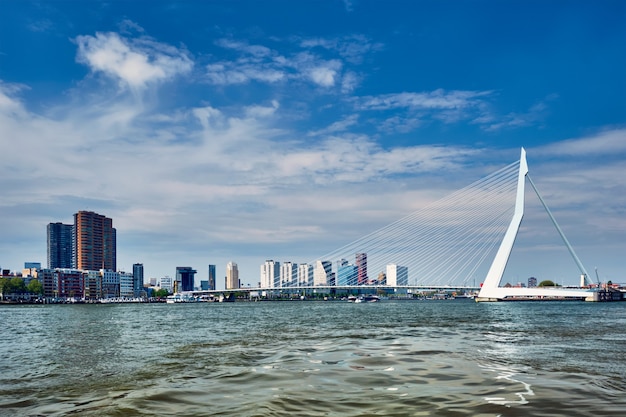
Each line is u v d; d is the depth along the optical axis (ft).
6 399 63.87
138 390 65.31
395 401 54.24
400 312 359.87
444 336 138.72
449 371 73.82
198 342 134.82
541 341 122.21
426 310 403.13
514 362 83.56
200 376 74.43
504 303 645.92
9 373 86.12
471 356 91.71
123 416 51.31
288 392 59.67
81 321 290.76
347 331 162.71
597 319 233.55
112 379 76.59
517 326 182.91
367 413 49.57
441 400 54.34
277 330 175.32
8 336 173.78
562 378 67.62
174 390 63.36
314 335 147.95
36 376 82.17
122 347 126.93
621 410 49.44
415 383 64.34
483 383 63.93
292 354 98.37
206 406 54.19
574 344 114.83
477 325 190.29
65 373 84.64
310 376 70.69
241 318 294.25
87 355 110.52
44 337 166.50
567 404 52.03
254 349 110.93
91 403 59.06
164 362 93.97
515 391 58.70
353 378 68.44
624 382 64.54
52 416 53.62
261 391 60.95
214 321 262.88
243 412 50.88
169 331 185.88
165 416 50.62
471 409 50.34
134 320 296.30
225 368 81.82
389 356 92.17
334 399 55.57
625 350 101.91
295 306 648.38
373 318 262.67
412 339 129.08
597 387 61.00
